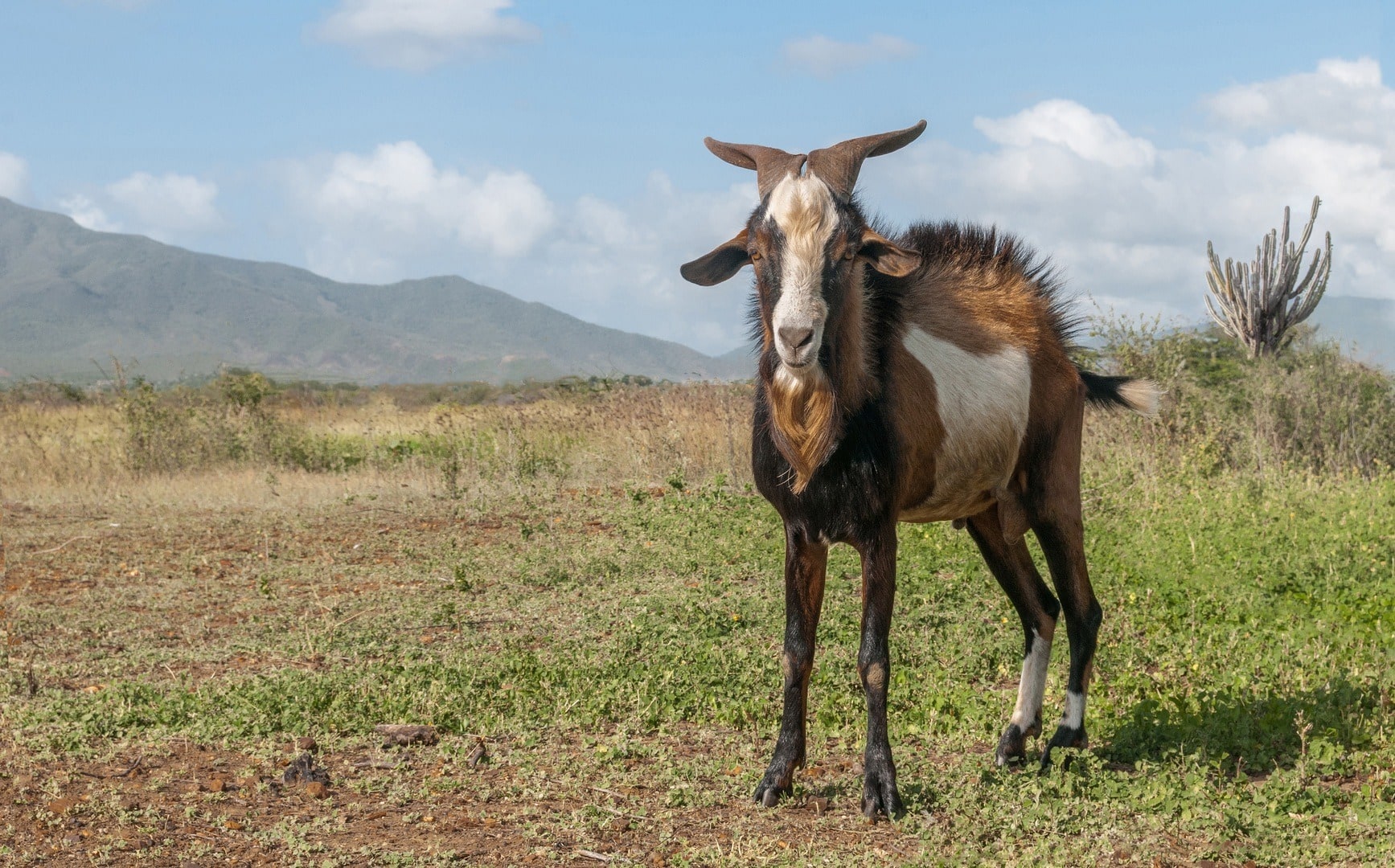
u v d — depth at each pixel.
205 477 17.47
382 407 26.30
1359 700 6.17
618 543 11.52
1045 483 6.14
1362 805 4.94
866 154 5.21
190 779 5.30
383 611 9.16
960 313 5.93
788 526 5.30
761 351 5.36
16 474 17.11
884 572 5.14
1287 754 5.61
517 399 22.20
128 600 9.55
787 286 4.71
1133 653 7.38
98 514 14.58
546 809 5.04
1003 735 5.86
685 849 4.59
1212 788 5.16
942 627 8.34
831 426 4.93
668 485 14.62
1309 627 7.77
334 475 17.69
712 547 11.02
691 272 5.18
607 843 4.68
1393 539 10.05
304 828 4.70
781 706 6.56
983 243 6.55
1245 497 12.09
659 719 6.36
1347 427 16.09
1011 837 4.77
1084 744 5.89
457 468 16.27
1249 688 6.50
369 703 6.41
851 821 5.00
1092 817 4.98
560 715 6.36
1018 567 6.21
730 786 5.32
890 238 5.84
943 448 5.55
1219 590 8.78
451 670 7.06
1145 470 13.77
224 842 4.57
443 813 4.97
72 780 5.18
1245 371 17.23
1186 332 17.70
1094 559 9.85
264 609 9.25
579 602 9.48
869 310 5.27
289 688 6.64
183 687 6.78
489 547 11.79
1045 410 6.19
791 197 4.78
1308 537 10.12
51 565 11.03
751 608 8.84
